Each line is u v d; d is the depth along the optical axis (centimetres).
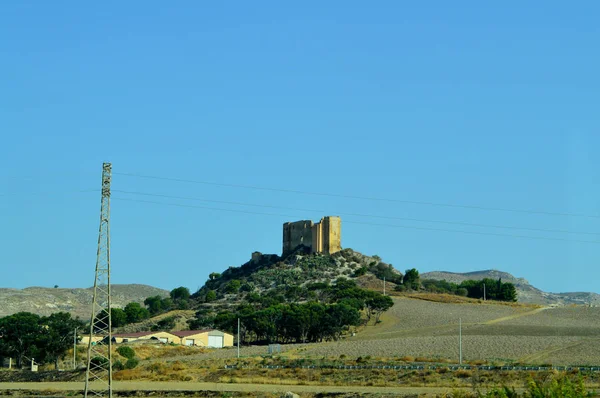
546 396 10550
